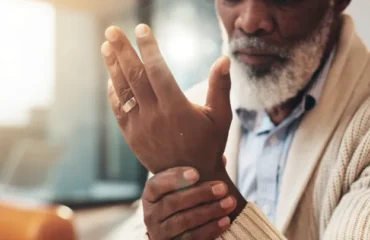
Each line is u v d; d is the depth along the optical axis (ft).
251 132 3.13
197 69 8.12
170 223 1.94
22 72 3.33
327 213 2.47
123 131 1.97
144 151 1.94
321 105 2.69
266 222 2.03
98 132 6.89
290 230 2.64
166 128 1.86
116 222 3.93
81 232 3.52
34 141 3.91
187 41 8.09
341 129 2.59
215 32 7.98
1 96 3.48
